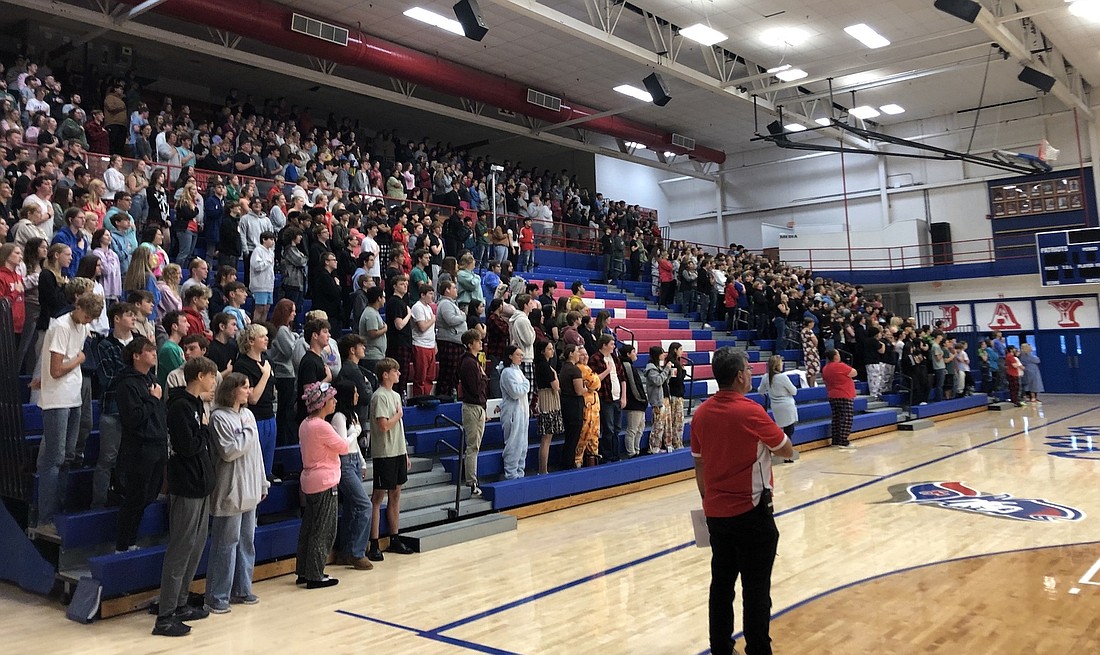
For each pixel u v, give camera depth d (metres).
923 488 8.79
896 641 4.20
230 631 4.63
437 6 14.58
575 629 4.55
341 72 18.47
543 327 10.15
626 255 19.20
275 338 6.72
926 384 16.64
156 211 9.30
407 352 8.37
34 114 11.20
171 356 5.86
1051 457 10.71
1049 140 22.33
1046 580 5.27
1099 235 20.50
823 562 5.87
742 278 18.78
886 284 24.17
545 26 15.74
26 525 5.76
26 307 6.64
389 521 6.59
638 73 18.64
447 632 4.54
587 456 9.14
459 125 22.80
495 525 7.25
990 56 17.23
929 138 24.17
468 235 12.92
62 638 4.55
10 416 5.78
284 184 12.00
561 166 26.00
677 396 10.45
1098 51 18.22
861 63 18.39
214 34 14.69
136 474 5.16
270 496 6.19
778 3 15.05
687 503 8.57
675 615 4.77
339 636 4.51
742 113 22.23
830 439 13.00
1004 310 23.06
